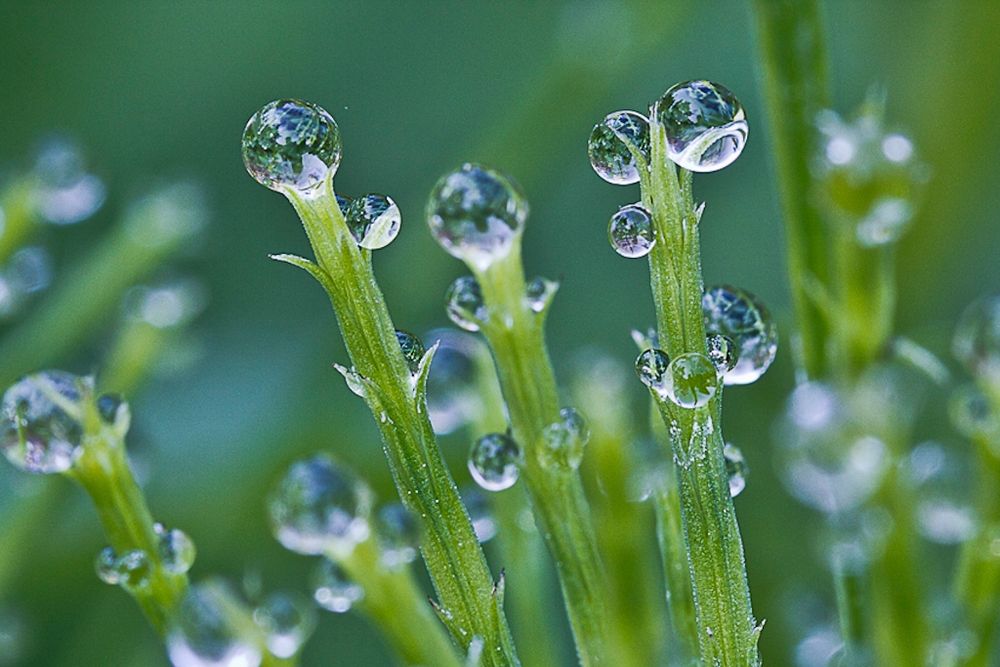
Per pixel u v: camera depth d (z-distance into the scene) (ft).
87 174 0.33
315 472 0.26
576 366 0.35
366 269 0.24
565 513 0.24
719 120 0.24
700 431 0.24
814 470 0.28
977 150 0.39
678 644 0.25
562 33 0.38
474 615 0.24
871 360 0.28
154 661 0.33
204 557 0.35
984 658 0.27
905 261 0.39
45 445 0.25
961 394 0.27
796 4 0.28
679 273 0.24
